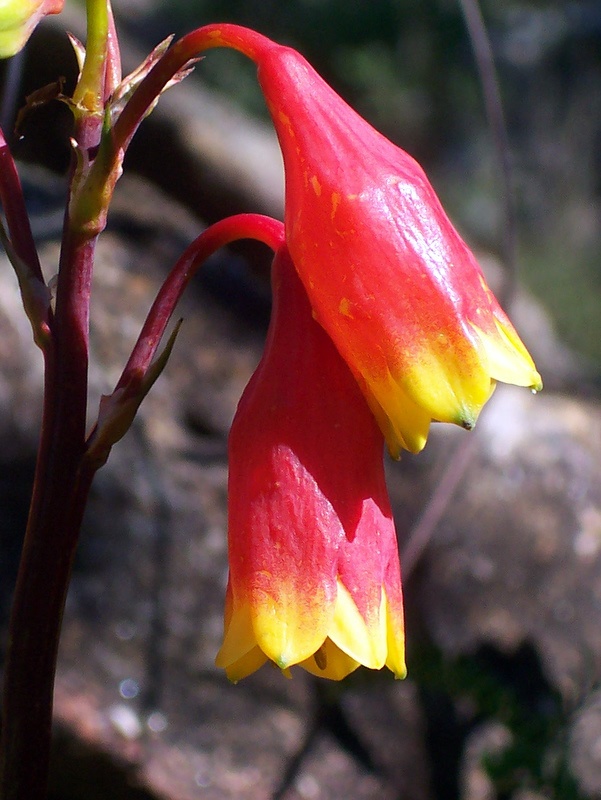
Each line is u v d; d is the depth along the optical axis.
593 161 1.15
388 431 0.14
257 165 0.46
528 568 0.32
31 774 0.16
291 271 0.15
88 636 0.27
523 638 0.31
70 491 0.16
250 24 0.87
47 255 0.33
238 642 0.14
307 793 0.28
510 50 1.08
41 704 0.16
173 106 0.45
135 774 0.26
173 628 0.28
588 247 1.11
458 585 0.31
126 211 0.38
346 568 0.14
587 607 0.32
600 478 0.34
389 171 0.14
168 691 0.27
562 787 0.25
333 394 0.14
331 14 0.87
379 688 0.28
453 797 0.29
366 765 0.29
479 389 0.13
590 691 0.27
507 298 0.28
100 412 0.15
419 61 0.92
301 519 0.14
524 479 0.33
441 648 0.27
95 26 0.15
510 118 1.13
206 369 0.33
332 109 0.14
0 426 0.28
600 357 0.90
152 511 0.29
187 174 0.44
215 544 0.29
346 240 0.14
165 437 0.31
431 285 0.13
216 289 0.36
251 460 0.14
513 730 0.25
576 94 1.13
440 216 0.14
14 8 0.15
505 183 0.28
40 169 0.40
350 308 0.14
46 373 0.15
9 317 0.29
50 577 0.16
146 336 0.15
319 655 0.15
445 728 0.29
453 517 0.32
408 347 0.13
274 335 0.15
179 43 0.14
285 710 0.29
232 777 0.27
